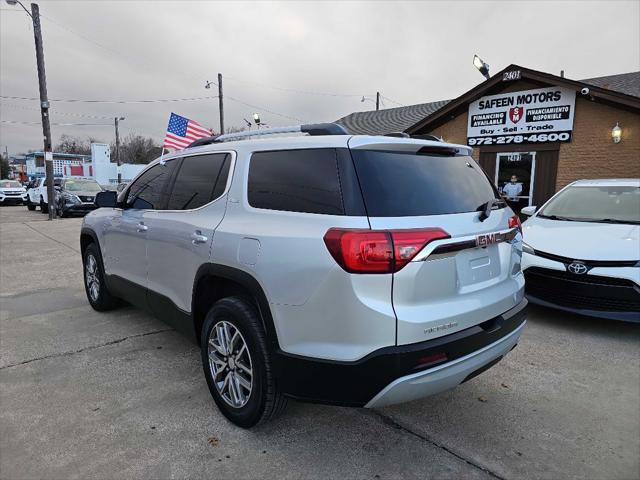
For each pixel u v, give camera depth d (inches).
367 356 83.7
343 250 84.1
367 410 118.3
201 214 120.5
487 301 98.8
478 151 464.4
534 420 114.3
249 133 130.1
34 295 226.8
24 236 450.6
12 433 105.5
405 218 88.6
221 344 112.0
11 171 3294.8
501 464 97.0
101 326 178.1
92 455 98.1
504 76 418.3
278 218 98.3
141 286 150.9
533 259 182.5
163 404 119.6
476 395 126.7
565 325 183.2
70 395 123.6
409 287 84.9
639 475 93.8
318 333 88.1
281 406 101.9
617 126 372.2
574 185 240.4
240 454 99.5
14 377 133.8
